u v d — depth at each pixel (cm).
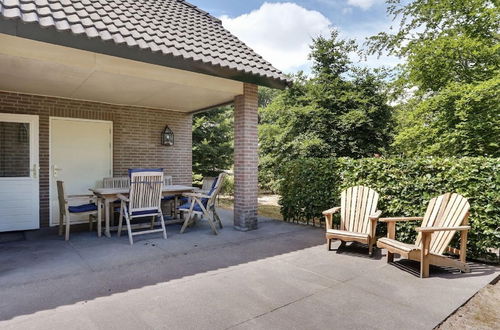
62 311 278
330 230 488
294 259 441
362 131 1152
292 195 718
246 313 281
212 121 1464
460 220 406
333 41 1222
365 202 514
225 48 585
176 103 738
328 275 380
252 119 619
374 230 461
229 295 318
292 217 728
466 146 696
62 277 358
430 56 762
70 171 679
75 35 382
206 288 335
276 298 313
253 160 623
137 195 518
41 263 405
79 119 689
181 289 331
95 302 297
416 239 461
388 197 539
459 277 382
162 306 292
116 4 543
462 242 406
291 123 1216
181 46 495
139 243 509
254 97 621
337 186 631
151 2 639
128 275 367
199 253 460
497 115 660
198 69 498
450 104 714
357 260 441
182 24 600
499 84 624
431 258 381
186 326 258
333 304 303
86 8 460
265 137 1307
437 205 446
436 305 304
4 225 593
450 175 464
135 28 479
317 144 1105
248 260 432
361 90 1166
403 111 1148
